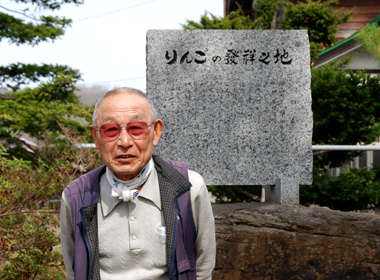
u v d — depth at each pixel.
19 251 2.89
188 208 1.45
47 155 4.73
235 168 3.21
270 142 3.25
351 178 4.76
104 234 1.41
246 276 2.97
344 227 2.99
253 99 3.24
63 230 1.52
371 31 5.84
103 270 1.43
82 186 1.47
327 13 7.48
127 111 1.39
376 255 2.97
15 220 2.93
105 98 1.44
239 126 3.22
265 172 3.24
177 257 1.37
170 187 1.45
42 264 2.95
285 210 3.06
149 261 1.40
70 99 8.70
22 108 7.59
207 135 3.20
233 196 5.09
